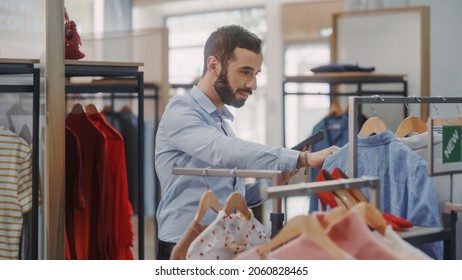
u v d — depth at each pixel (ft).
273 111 24.30
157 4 25.72
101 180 11.85
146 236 21.21
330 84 16.17
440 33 14.84
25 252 10.39
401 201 7.53
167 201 8.51
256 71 8.55
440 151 7.44
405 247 5.91
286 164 7.51
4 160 10.14
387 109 15.43
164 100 20.08
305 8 23.65
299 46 23.93
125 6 24.75
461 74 14.56
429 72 14.93
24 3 10.91
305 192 6.07
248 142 7.69
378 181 6.66
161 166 8.52
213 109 8.51
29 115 10.34
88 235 11.90
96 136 11.90
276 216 6.72
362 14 15.92
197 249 6.51
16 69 9.30
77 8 23.41
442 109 14.69
